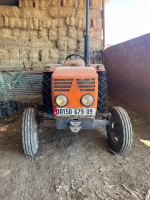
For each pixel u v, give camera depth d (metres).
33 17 6.89
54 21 7.06
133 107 4.60
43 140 3.13
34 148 2.53
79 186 2.01
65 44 7.28
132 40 4.41
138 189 1.96
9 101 5.02
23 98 6.22
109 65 6.27
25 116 2.53
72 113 2.31
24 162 2.48
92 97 2.25
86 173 2.22
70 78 2.23
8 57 6.98
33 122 2.52
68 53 7.41
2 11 6.67
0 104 4.82
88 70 2.37
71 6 7.03
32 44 7.06
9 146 2.93
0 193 1.92
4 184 2.05
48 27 7.06
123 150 2.53
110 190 1.94
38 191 1.94
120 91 5.34
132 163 2.42
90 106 2.29
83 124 2.37
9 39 6.89
